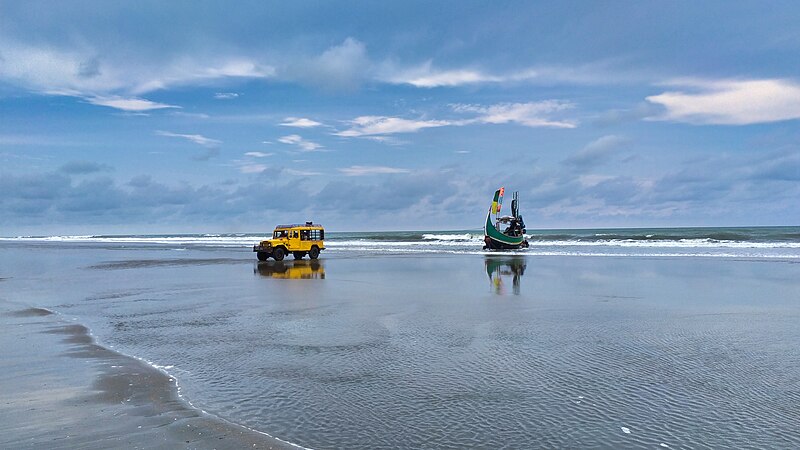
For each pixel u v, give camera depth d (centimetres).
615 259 3362
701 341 1050
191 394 734
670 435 586
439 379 804
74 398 712
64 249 6281
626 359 913
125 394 731
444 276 2405
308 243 3684
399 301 1625
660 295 1706
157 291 1939
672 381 784
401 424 623
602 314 1366
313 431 602
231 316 1384
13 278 2500
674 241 5647
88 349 1015
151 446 550
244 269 2908
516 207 5019
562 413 655
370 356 947
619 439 577
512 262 3234
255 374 835
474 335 1120
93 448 544
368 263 3300
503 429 606
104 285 2158
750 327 1188
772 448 552
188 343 1063
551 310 1433
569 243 5888
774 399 703
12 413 652
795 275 2272
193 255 4484
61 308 1549
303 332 1166
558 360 910
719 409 666
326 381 796
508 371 845
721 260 3159
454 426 616
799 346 1003
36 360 927
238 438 578
